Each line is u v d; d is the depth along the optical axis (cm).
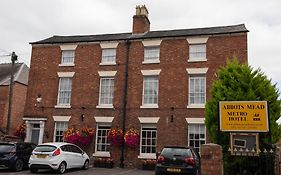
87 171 1802
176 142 2041
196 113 2042
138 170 1966
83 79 2312
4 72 3048
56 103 2331
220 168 941
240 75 1274
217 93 1272
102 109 2227
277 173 1100
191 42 2147
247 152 1038
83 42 2367
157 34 2306
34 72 2423
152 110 2130
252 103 1073
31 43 2461
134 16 2431
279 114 1253
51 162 1603
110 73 2264
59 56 2402
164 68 2166
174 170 1329
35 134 2347
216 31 2164
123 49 2280
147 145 2106
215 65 2070
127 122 2161
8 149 1717
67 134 2195
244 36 2055
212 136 1251
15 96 2866
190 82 2116
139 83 2198
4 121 2748
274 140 1214
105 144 2195
